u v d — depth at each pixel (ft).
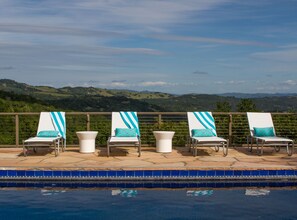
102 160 28.73
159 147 32.37
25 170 25.21
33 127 35.45
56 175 25.27
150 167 25.61
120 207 20.62
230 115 35.96
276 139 31.17
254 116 34.58
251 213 19.81
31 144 30.42
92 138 32.27
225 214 19.62
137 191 23.54
